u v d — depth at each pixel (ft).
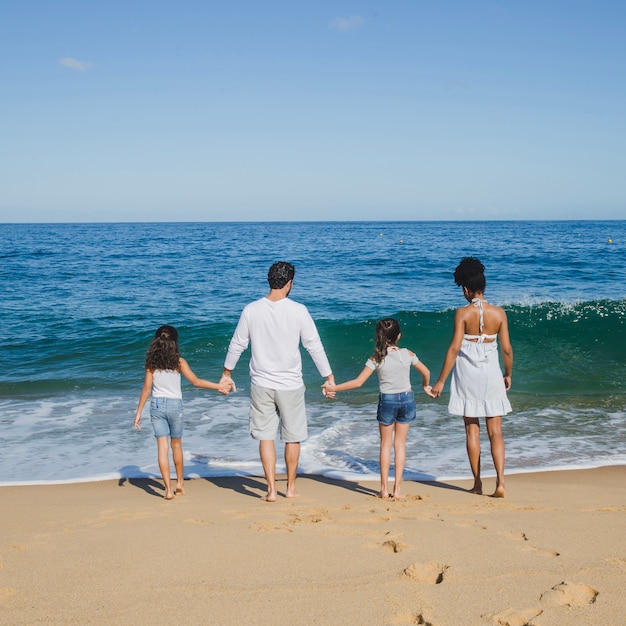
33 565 11.30
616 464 21.71
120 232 369.09
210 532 13.34
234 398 32.45
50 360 41.34
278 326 16.63
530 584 9.98
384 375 17.57
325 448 24.22
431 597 9.56
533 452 23.44
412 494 17.89
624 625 8.55
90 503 17.21
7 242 211.20
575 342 43.96
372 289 75.97
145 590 10.05
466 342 17.16
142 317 55.26
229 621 8.91
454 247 163.02
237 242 213.66
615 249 146.10
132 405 31.24
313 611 9.20
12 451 23.89
